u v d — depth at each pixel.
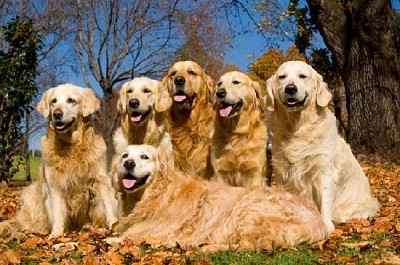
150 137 3.33
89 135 3.12
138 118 3.29
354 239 2.51
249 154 3.14
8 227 3.20
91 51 11.10
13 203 4.84
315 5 7.02
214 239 2.41
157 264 2.14
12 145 6.72
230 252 2.24
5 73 6.41
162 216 2.54
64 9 11.27
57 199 3.07
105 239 2.63
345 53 6.96
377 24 6.72
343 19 6.95
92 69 11.16
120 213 2.73
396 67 6.84
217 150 3.21
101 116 11.32
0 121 6.49
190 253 2.27
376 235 2.58
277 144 3.00
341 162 2.99
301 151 2.90
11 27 6.46
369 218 3.05
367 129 6.79
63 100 3.06
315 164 2.88
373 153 6.75
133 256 2.28
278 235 2.31
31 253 2.46
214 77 11.65
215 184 2.58
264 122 3.26
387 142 6.72
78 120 3.10
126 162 2.56
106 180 3.12
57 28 11.31
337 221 3.05
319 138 2.89
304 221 2.37
